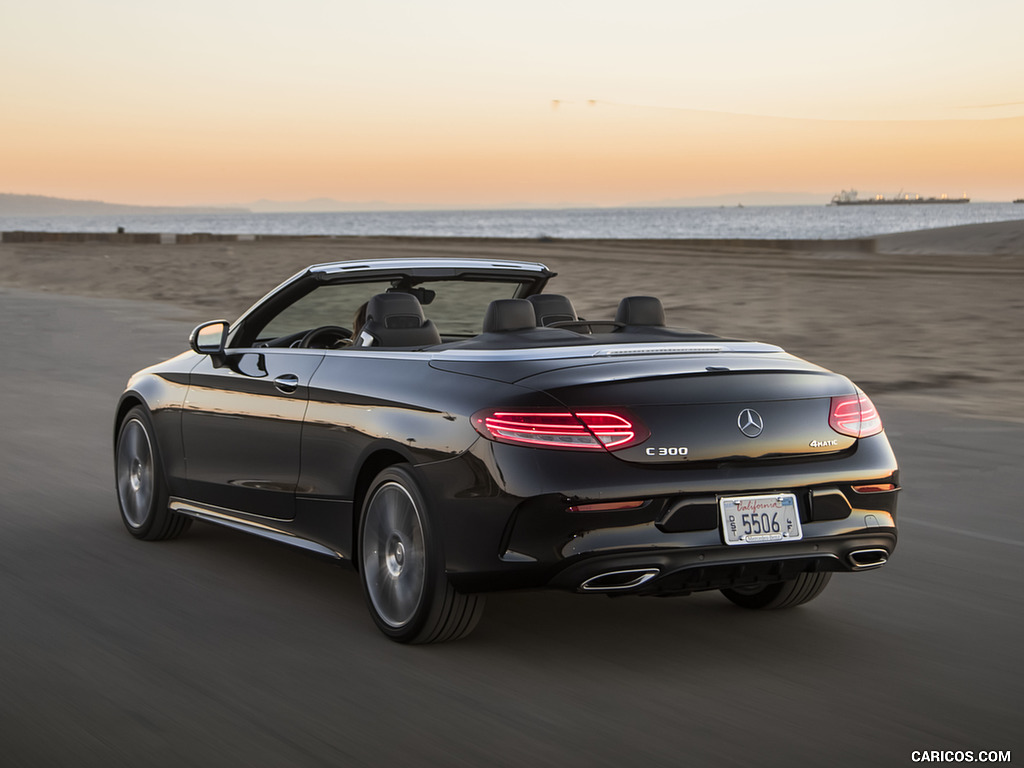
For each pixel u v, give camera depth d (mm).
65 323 26984
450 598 5672
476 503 5441
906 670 5586
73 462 11000
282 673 5477
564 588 5340
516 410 5383
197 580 7168
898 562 7703
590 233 180375
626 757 4496
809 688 5324
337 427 6316
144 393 8078
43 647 5848
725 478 5418
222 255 63062
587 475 5273
